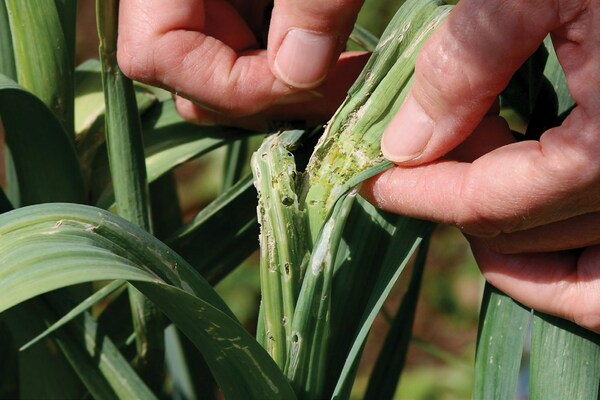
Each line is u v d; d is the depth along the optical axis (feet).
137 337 1.14
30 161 1.14
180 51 1.09
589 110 0.90
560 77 1.06
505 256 1.01
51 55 1.13
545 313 1.01
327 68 1.08
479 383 1.02
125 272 0.88
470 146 1.03
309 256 1.00
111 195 1.20
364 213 1.04
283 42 1.07
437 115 0.96
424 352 2.57
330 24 1.05
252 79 1.10
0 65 1.16
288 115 1.15
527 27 0.91
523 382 2.12
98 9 1.05
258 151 1.01
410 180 0.99
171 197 1.30
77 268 0.87
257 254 2.56
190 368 1.33
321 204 1.00
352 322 1.03
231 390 0.97
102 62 1.08
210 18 1.15
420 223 1.02
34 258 0.88
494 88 0.94
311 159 1.02
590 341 1.00
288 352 1.00
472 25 0.92
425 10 1.01
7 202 1.11
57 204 0.92
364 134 1.02
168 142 1.22
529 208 0.94
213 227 1.19
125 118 1.10
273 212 0.99
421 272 1.18
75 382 1.16
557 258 1.00
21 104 1.09
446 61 0.93
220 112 1.13
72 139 1.16
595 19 0.89
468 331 2.61
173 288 0.88
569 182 0.92
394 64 1.01
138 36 1.08
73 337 1.08
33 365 1.15
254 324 2.43
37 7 1.11
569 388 0.99
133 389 1.08
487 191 0.94
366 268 1.04
